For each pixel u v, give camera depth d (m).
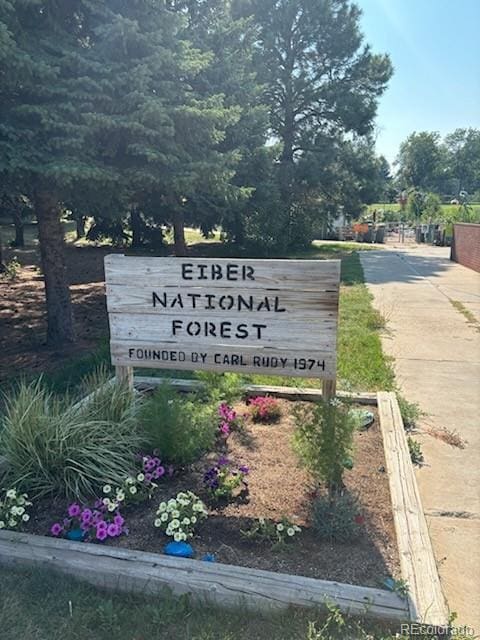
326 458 2.55
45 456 2.69
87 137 4.68
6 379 4.86
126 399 3.17
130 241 19.11
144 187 5.36
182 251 12.74
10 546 2.20
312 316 2.83
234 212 13.22
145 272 3.05
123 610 1.95
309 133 18.61
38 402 2.97
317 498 2.57
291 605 1.90
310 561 2.17
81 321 7.54
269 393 4.09
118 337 3.19
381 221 34.25
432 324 7.05
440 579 2.20
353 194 19.33
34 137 4.43
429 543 2.21
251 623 1.88
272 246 17.72
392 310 8.00
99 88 4.53
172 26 5.13
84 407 3.07
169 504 2.37
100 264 14.57
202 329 3.03
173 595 1.98
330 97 17.81
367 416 3.55
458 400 4.28
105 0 4.91
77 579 2.08
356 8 17.52
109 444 2.83
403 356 5.54
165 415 2.96
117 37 4.65
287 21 16.98
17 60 4.05
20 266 14.18
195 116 5.13
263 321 2.90
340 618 1.81
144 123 4.79
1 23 3.80
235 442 3.28
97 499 2.60
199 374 4.18
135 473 2.78
